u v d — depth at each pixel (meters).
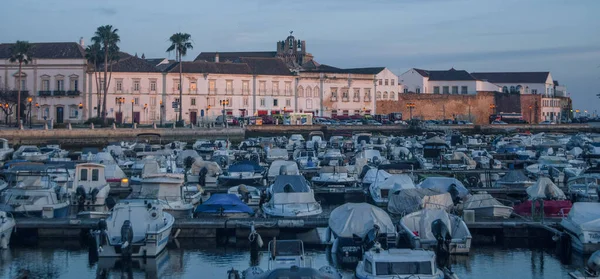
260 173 54.09
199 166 53.31
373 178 50.28
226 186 51.88
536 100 162.62
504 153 79.50
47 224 35.31
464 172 56.97
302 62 179.12
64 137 101.00
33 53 123.06
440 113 156.00
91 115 124.69
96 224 35.19
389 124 130.62
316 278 23.45
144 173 49.72
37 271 30.19
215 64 134.00
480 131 133.88
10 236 34.66
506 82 176.12
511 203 43.91
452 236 32.53
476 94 159.00
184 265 31.16
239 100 134.50
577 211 33.34
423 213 32.44
